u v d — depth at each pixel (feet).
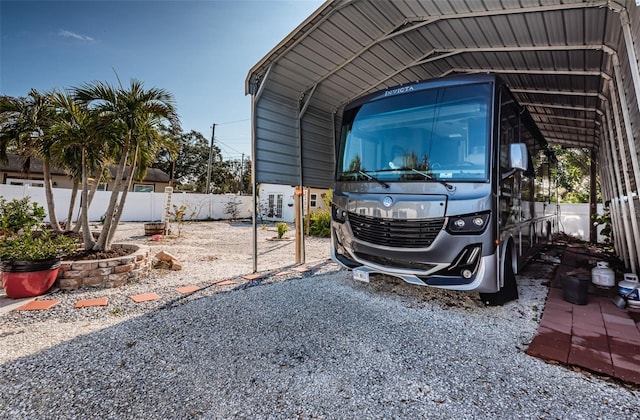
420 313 11.85
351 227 13.12
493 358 8.45
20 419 6.00
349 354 8.74
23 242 13.91
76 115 19.29
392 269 11.74
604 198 28.81
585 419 6.00
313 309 12.32
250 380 7.45
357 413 6.29
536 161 18.70
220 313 11.89
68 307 12.44
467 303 12.87
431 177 11.19
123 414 6.20
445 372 7.79
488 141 10.73
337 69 18.65
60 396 6.74
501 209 11.02
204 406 6.48
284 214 69.56
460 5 13.01
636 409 6.26
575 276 12.89
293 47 16.43
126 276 16.14
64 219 49.03
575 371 7.68
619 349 8.60
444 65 18.90
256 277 17.49
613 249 25.30
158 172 81.51
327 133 22.99
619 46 12.75
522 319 11.10
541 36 14.06
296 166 20.66
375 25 14.96
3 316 11.46
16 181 56.44
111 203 18.40
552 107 23.30
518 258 13.66
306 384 7.30
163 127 19.90
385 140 12.89
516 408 6.37
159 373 7.72
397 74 19.66
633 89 11.41
